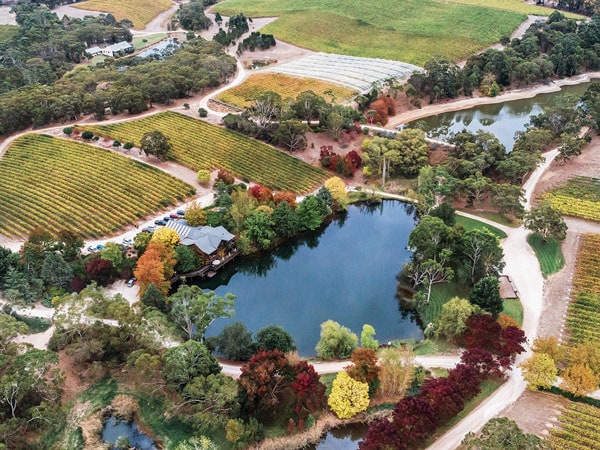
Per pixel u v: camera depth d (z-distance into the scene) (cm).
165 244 13200
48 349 10569
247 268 14462
